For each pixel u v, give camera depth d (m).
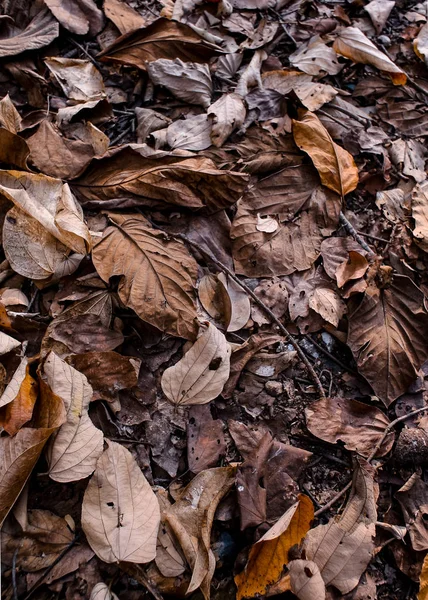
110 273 0.65
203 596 0.60
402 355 0.68
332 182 0.73
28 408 0.60
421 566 0.62
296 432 0.66
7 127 0.70
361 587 0.61
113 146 0.74
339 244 0.72
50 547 0.59
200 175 0.68
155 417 0.64
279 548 0.59
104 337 0.65
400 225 0.74
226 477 0.62
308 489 0.64
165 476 0.63
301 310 0.69
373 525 0.62
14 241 0.64
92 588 0.59
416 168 0.77
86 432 0.60
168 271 0.65
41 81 0.74
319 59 0.80
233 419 0.66
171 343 0.67
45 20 0.77
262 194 0.72
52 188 0.66
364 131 0.78
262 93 0.77
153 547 0.58
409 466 0.66
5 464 0.57
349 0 0.87
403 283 0.69
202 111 0.76
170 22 0.76
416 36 0.86
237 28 0.82
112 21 0.79
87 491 0.59
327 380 0.68
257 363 0.67
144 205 0.69
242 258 0.70
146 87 0.77
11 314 0.63
